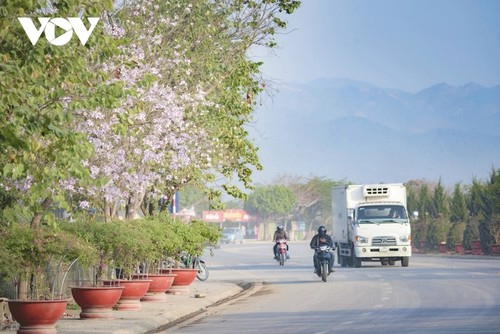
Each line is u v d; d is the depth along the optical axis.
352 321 32.47
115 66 36.25
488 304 37.81
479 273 62.66
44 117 23.83
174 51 43.19
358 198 78.38
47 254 31.81
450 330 28.55
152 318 35.00
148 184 42.00
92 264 34.28
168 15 44.19
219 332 30.72
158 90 39.56
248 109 49.59
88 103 25.22
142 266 47.34
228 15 48.78
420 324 30.62
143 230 40.59
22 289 32.41
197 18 45.56
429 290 47.00
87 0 24.80
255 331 30.41
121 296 38.53
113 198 41.22
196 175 48.53
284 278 65.56
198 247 52.06
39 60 23.72
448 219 121.19
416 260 92.81
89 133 35.16
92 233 36.75
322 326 31.08
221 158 49.78
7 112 23.61
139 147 39.69
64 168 24.69
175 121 40.84
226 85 49.06
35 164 24.70
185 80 44.56
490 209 102.94
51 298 32.12
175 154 43.16
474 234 107.62
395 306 38.19
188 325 33.78
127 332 31.00
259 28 49.38
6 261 30.52
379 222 75.75
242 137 49.56
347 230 78.00
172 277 44.47
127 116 30.27
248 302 44.03
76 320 34.16
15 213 32.00
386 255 75.06
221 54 48.28
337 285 54.06
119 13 41.78
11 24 23.59
